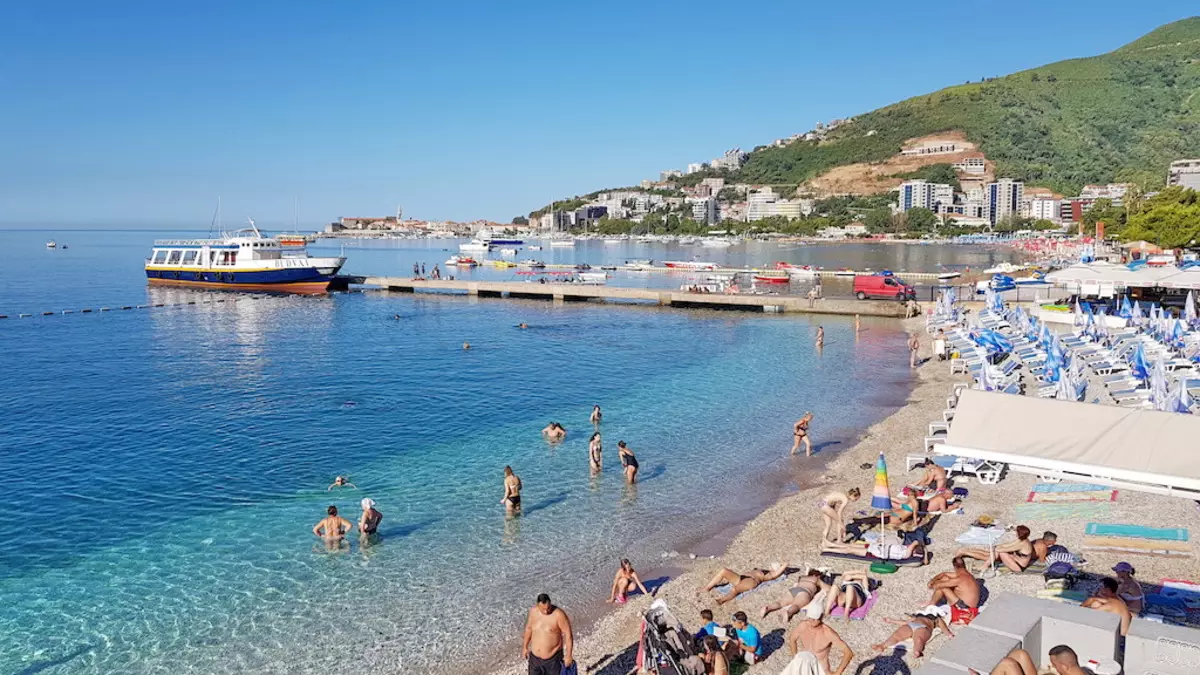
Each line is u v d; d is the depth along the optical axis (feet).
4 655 56.65
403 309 285.84
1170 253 315.17
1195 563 60.03
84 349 196.75
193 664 55.57
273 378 157.58
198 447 107.96
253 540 76.64
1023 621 41.45
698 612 60.44
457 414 126.72
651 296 293.23
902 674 48.70
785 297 265.54
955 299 224.33
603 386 148.97
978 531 65.00
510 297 323.98
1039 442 53.11
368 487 91.66
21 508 85.15
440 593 65.82
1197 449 49.49
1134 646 39.29
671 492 89.86
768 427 117.91
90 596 65.51
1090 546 63.87
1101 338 154.92
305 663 55.62
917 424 114.93
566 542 76.02
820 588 58.49
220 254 355.15
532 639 47.85
